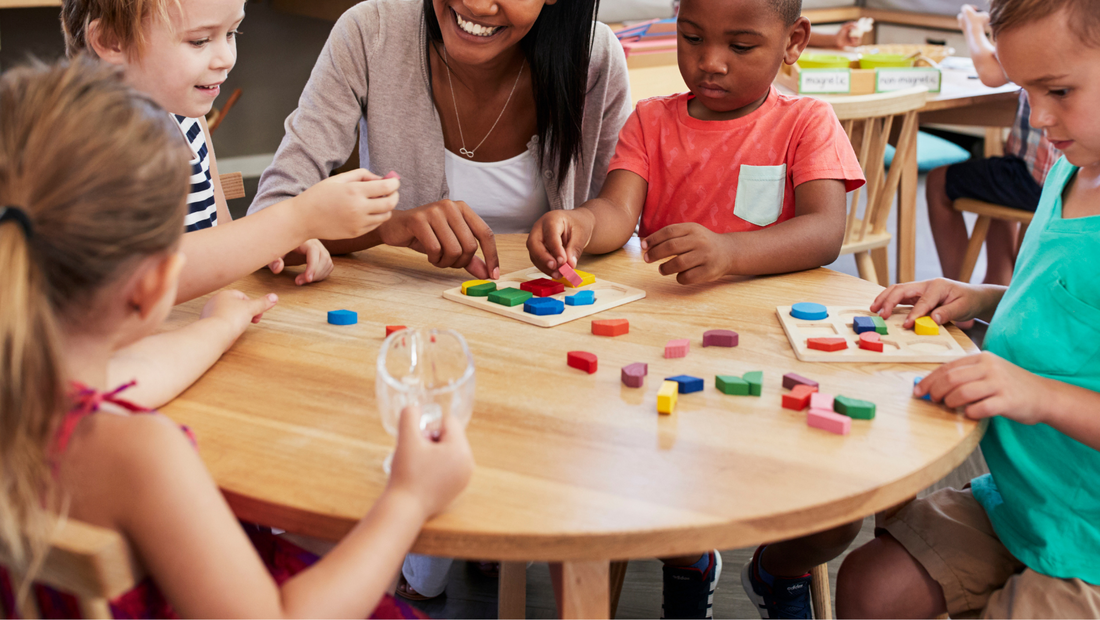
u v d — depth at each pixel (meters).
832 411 0.78
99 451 0.58
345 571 0.59
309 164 1.36
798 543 1.16
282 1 3.73
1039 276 0.95
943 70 2.74
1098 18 0.82
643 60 2.61
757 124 1.31
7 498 0.55
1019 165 2.49
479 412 0.78
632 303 1.07
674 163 1.35
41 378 0.57
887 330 0.97
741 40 1.21
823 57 2.47
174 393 0.80
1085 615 0.88
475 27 1.26
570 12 1.36
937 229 2.74
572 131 1.46
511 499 0.65
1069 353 0.91
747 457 0.71
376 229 1.18
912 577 0.99
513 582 1.19
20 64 0.66
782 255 1.17
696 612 1.28
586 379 0.85
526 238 1.37
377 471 0.69
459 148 1.54
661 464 0.69
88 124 0.58
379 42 1.41
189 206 1.29
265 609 0.58
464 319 1.01
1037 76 0.88
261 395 0.81
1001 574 0.97
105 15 1.08
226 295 0.97
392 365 0.71
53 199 0.56
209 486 0.60
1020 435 0.94
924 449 0.73
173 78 1.11
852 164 1.27
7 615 0.65
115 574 0.52
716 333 0.94
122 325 0.64
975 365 0.81
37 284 0.56
